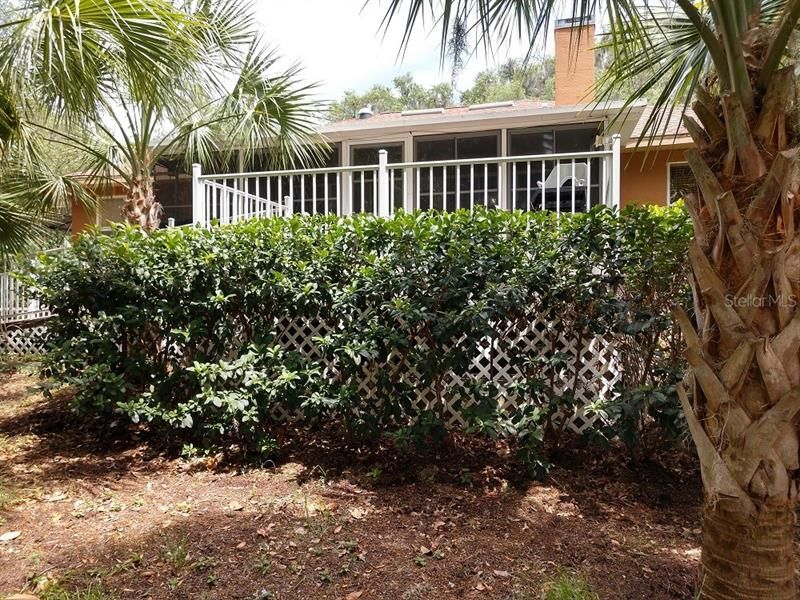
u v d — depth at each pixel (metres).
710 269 1.76
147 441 4.54
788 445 1.72
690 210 1.93
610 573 2.52
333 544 2.79
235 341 4.50
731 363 1.72
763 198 1.70
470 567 2.57
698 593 1.97
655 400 3.28
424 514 3.16
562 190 8.46
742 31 1.86
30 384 6.67
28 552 2.75
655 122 3.33
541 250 3.82
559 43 9.82
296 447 4.25
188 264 4.33
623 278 3.73
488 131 9.21
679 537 2.92
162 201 10.62
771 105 1.75
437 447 4.10
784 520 1.80
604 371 3.99
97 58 3.89
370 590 2.39
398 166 5.19
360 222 4.14
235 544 2.79
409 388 3.88
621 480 3.61
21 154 5.14
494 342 4.02
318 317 4.38
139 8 3.56
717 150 1.85
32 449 4.44
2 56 3.46
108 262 4.60
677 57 2.92
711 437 1.83
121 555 2.71
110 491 3.57
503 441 4.16
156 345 4.66
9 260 6.75
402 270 3.93
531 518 3.12
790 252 1.69
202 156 7.16
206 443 4.14
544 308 3.88
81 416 4.80
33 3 3.73
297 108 6.92
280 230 4.35
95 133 6.62
